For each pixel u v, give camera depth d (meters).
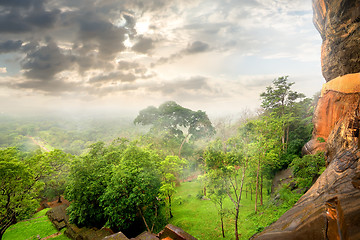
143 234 9.38
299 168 19.23
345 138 11.77
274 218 16.44
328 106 20.58
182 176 42.50
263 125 21.58
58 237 20.09
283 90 35.81
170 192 21.77
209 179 18.84
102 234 16.42
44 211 29.12
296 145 28.77
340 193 6.44
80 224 20.72
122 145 26.53
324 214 5.70
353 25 13.58
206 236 18.00
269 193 26.72
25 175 16.88
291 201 17.14
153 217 18.23
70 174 20.53
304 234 5.46
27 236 21.27
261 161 21.50
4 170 15.09
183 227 20.08
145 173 17.30
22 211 18.50
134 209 17.05
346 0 13.05
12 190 16.56
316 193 8.47
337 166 9.73
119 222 16.39
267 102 38.31
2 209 16.64
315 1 19.58
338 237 4.32
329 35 17.39
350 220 4.32
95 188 18.58
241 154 18.81
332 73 19.56
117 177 16.41
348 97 16.94
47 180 31.03
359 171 7.90
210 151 19.47
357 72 15.40
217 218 21.36
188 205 27.39
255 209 20.50
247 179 25.17
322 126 22.05
